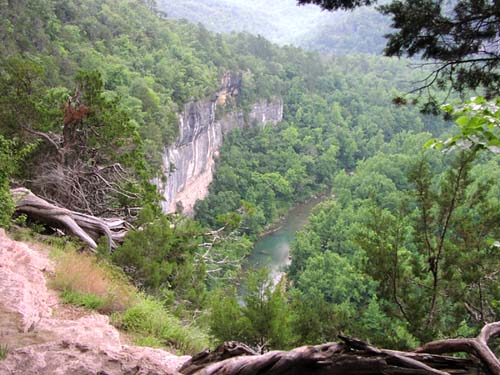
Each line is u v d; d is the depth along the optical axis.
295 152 109.19
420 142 95.56
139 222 15.62
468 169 7.77
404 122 127.38
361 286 42.59
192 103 79.31
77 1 82.94
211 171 91.25
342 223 58.53
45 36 57.19
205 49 106.62
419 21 5.94
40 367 4.14
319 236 58.97
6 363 4.12
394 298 7.99
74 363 4.23
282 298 8.57
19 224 14.88
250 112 110.00
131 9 102.81
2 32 46.50
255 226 73.56
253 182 92.56
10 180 17.06
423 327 7.73
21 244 10.11
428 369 4.06
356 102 135.25
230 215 21.00
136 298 10.29
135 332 8.60
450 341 4.43
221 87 97.38
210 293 16.17
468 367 4.26
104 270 11.45
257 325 8.05
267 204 87.19
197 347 9.02
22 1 58.53
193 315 13.34
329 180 107.06
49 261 10.02
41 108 18.41
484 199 8.09
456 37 6.01
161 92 74.62
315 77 141.25
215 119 94.31
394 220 8.35
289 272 54.84
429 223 8.17
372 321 10.36
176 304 13.97
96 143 19.50
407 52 6.32
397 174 80.56
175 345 8.77
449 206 7.94
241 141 106.56
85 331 6.05
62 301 8.54
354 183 80.44
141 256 13.55
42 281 8.65
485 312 8.20
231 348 5.15
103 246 14.10
